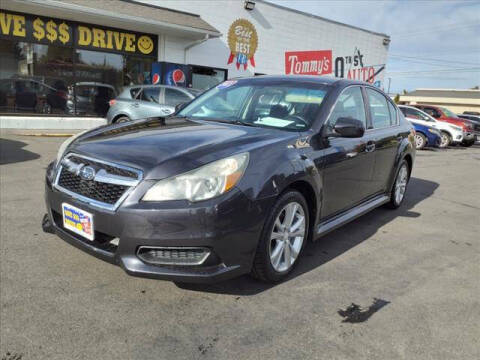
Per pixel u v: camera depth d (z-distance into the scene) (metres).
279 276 3.00
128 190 2.45
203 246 2.44
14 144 8.50
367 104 4.36
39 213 4.23
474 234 4.68
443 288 3.20
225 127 3.29
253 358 2.21
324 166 3.30
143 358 2.15
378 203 4.66
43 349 2.17
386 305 2.87
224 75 15.16
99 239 2.62
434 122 16.72
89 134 3.23
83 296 2.71
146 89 9.51
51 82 11.51
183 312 2.60
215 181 2.46
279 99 3.71
